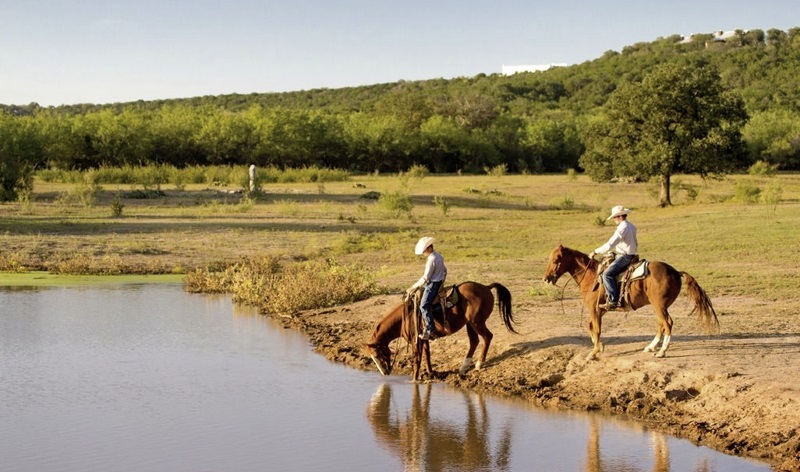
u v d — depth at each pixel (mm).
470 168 102875
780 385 11383
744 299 18547
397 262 29281
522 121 118188
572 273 13906
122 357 16094
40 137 83500
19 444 11008
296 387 14031
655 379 12617
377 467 10227
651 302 13117
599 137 52812
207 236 35500
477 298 14047
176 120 95125
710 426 11188
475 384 14055
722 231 32812
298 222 40906
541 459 10508
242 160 95812
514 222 43156
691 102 49438
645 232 35250
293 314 20719
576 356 14047
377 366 14500
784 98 141500
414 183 71000
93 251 31547
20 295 23781
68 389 13742
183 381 14359
